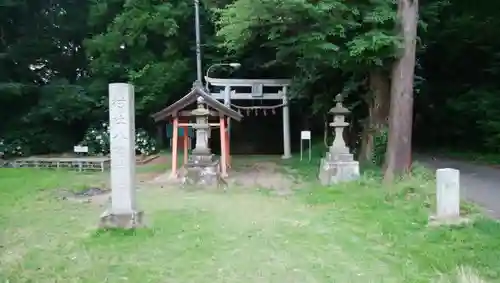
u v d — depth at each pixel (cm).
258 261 553
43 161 1625
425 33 1486
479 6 1541
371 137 1311
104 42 1922
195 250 597
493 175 1163
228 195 1017
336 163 1116
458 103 1755
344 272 512
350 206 847
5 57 1881
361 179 1067
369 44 1022
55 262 557
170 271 520
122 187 710
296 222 745
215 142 2281
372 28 1103
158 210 854
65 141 2061
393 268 521
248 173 1395
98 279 497
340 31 1043
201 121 1188
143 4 1875
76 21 2108
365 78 1377
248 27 1101
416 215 741
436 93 1934
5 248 622
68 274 515
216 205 902
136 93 1961
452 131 1919
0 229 725
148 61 1969
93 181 1272
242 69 2095
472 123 1811
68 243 640
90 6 2034
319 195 960
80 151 1791
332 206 859
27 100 2009
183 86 2069
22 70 2014
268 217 786
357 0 1098
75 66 2214
